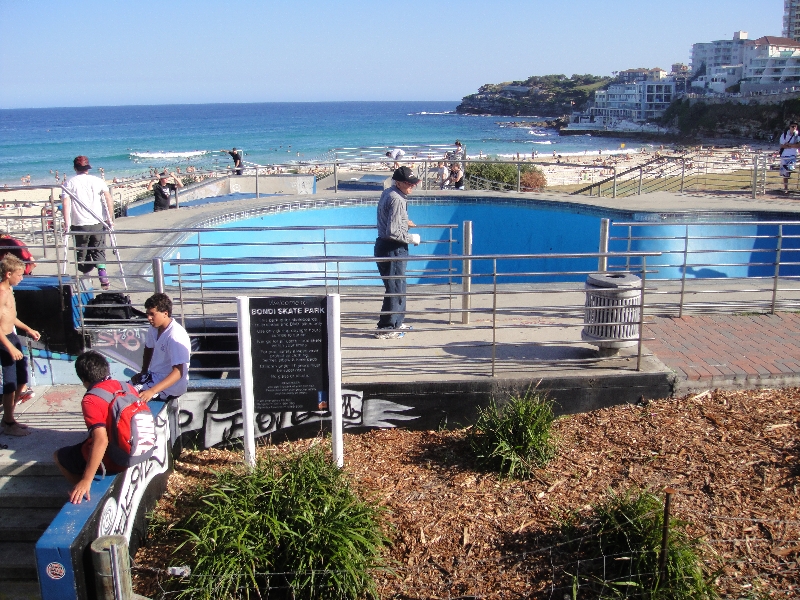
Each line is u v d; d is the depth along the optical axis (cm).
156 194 1678
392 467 600
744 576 448
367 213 1664
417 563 483
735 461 560
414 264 1642
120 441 491
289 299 547
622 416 650
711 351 736
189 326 823
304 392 564
